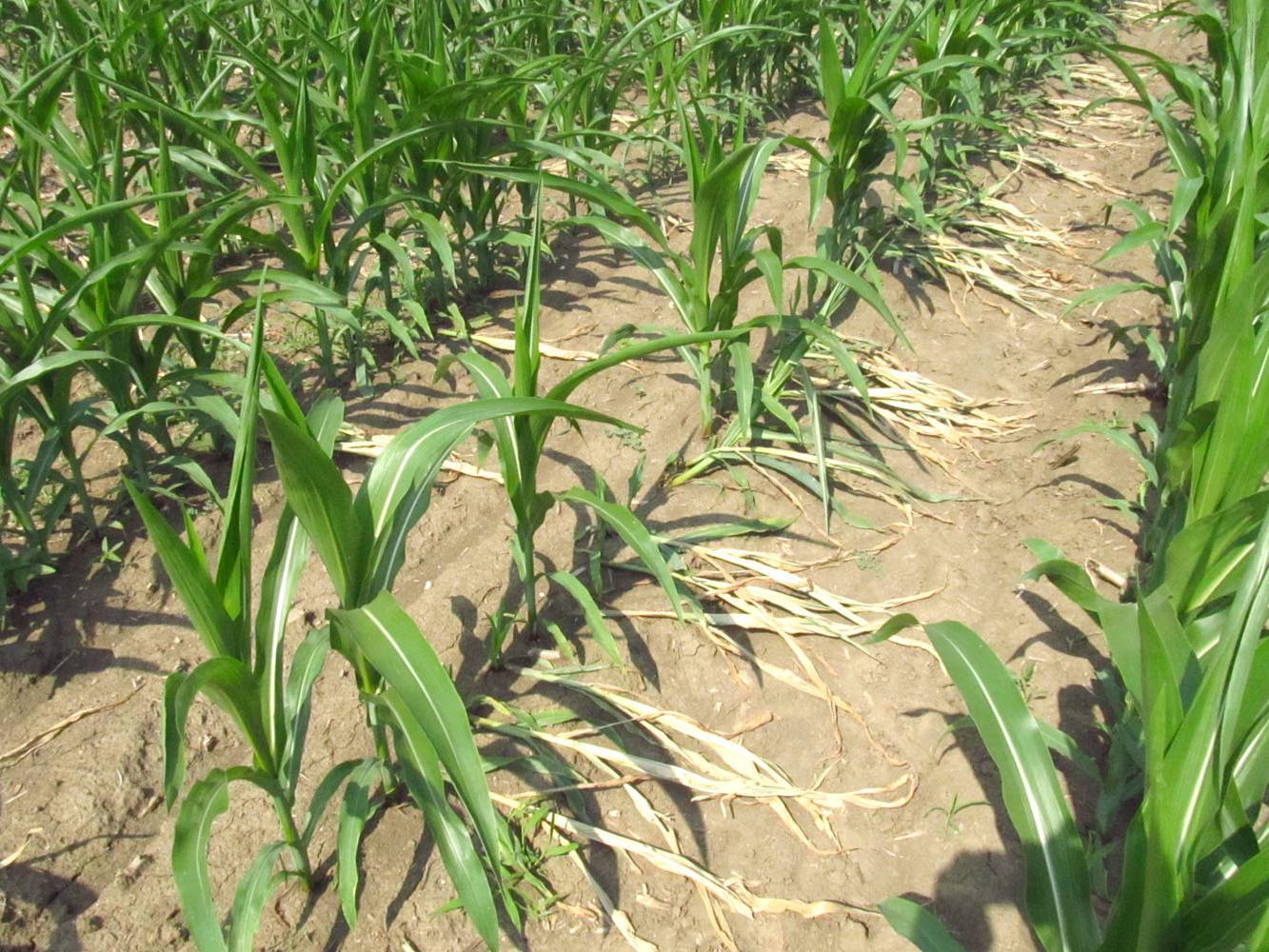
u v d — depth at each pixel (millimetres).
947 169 4723
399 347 3572
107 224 2529
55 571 2619
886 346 3818
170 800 1343
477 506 2939
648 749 2295
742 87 5324
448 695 1451
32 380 2404
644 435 3227
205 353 2898
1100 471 3182
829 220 4590
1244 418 1765
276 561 1647
